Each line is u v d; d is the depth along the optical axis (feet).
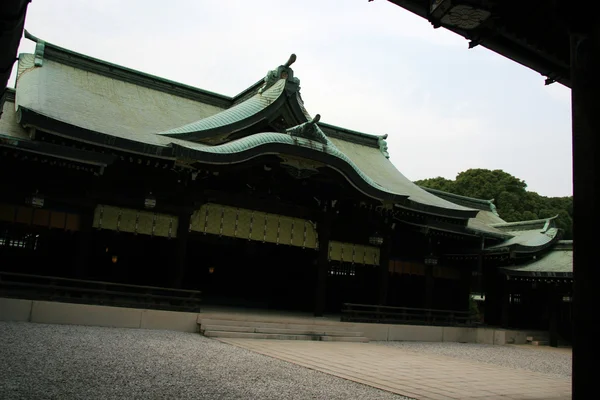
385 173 101.65
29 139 54.29
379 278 82.53
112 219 61.87
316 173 70.74
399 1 23.73
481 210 124.16
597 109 15.99
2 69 19.33
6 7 15.48
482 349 73.41
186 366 34.47
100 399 23.98
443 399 31.42
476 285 103.76
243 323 60.13
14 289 54.44
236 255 89.30
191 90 91.76
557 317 93.86
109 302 55.57
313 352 49.06
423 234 90.48
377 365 44.16
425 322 80.84
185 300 59.82
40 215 57.06
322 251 76.33
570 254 91.61
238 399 26.32
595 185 15.64
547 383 42.96
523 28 24.47
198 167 63.36
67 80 76.89
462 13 23.34
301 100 75.56
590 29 16.55
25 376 27.09
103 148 58.85
